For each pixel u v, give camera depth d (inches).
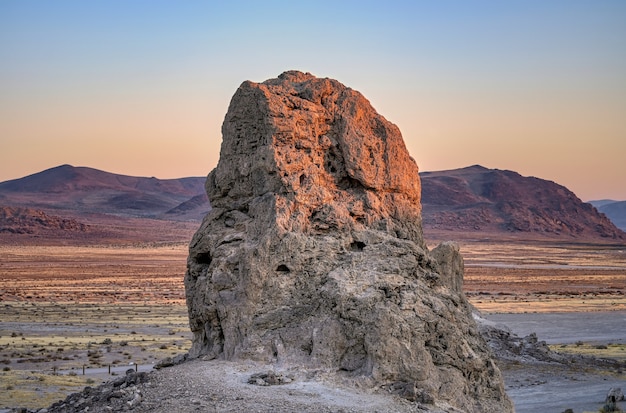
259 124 1358.3
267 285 1250.0
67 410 1165.1
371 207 1362.0
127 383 1209.4
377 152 1384.1
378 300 1187.3
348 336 1181.1
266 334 1229.1
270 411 1026.7
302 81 1444.4
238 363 1205.1
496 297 5841.5
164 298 5802.2
